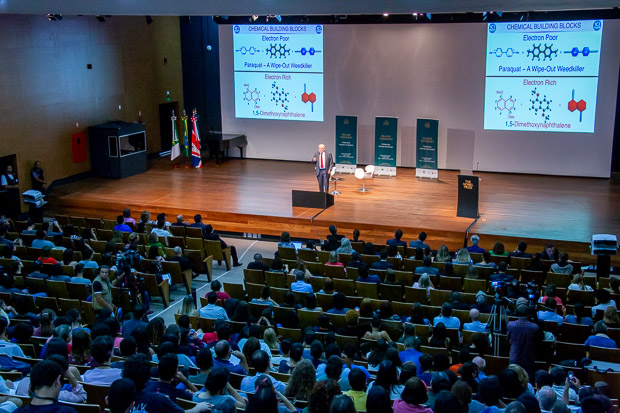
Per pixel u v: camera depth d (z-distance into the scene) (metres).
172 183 19.83
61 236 13.20
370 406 4.18
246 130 22.81
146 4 15.07
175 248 12.63
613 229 14.90
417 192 18.53
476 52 19.81
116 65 21.73
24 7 15.81
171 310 11.95
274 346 7.79
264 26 21.69
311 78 21.59
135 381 4.55
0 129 17.67
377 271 11.58
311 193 16.59
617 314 8.94
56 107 19.47
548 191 18.25
